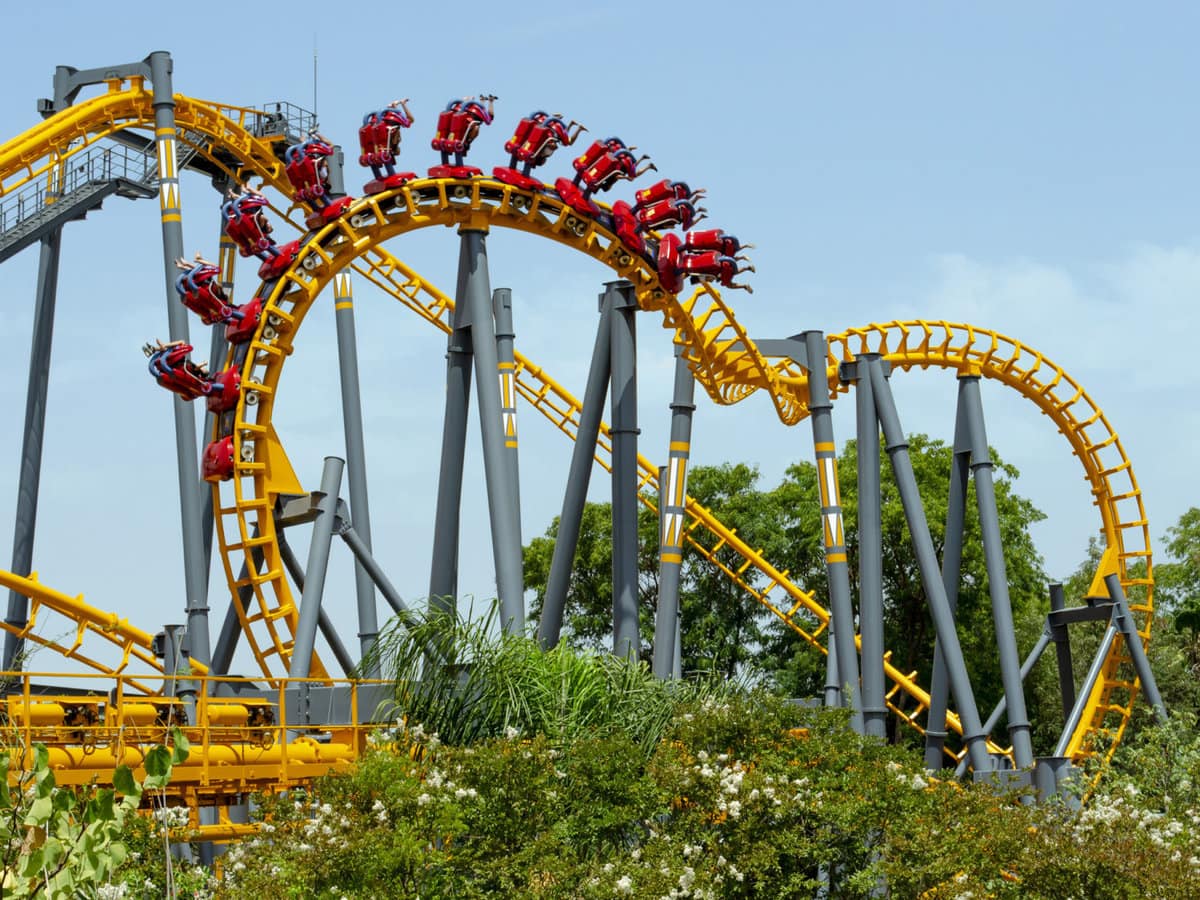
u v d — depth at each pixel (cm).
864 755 3000
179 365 4112
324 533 4081
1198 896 2558
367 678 3444
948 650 5125
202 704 2966
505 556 4091
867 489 5147
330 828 2412
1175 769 4203
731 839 2722
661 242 4612
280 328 4184
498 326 4941
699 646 9069
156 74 4997
